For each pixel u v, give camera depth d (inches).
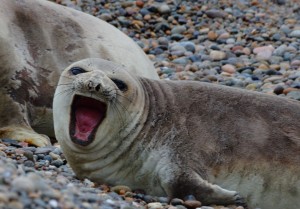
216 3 2432.3
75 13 1587.1
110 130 1065.5
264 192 1069.8
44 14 1518.2
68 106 1063.6
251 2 2471.7
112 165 1076.5
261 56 2064.5
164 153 1067.3
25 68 1427.2
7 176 800.9
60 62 1486.2
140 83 1109.1
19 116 1385.3
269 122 1102.4
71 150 1075.3
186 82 1139.3
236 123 1094.4
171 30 2261.3
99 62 1092.5
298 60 2010.3
